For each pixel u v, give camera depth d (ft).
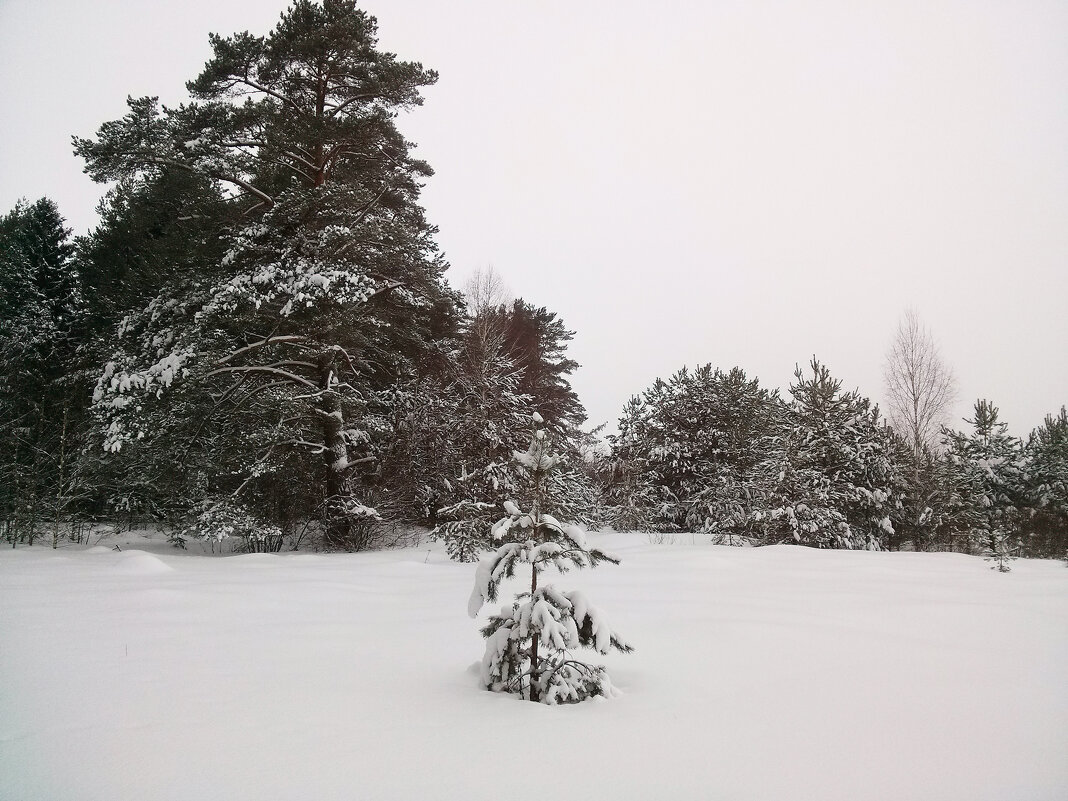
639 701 14.60
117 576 33.40
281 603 26.78
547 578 34.96
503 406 72.95
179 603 25.84
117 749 11.44
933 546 73.05
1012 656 18.98
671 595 29.45
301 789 9.98
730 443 89.51
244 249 57.82
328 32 59.82
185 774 10.47
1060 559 62.54
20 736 12.01
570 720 13.24
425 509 69.26
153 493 63.67
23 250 79.25
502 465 65.92
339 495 60.34
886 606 27.43
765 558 47.29
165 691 14.76
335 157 64.69
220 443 58.18
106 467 57.36
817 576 37.78
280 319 57.62
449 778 10.44
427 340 70.03
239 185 61.98
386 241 59.72
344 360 63.31
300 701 14.20
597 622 14.74
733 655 18.76
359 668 17.07
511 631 14.93
